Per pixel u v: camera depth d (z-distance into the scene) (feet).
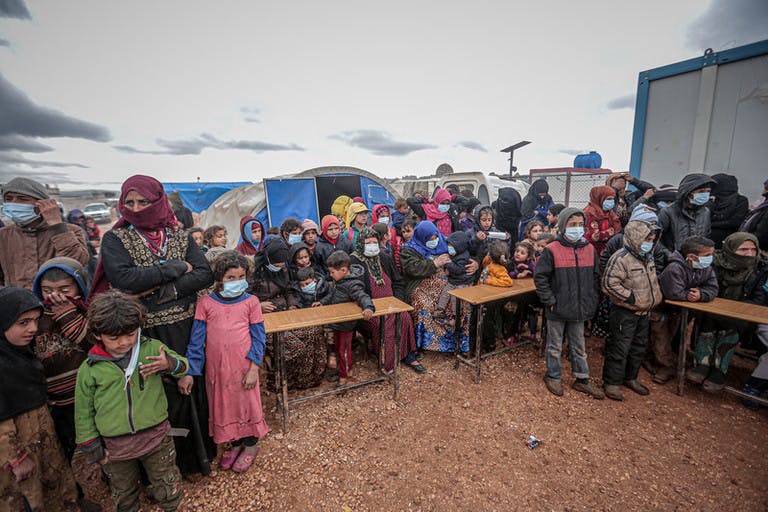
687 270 11.40
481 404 11.34
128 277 6.86
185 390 7.62
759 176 14.33
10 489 5.84
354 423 10.40
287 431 9.98
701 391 12.01
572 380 12.83
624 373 11.71
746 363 13.75
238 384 8.20
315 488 8.15
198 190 41.04
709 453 9.24
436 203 19.88
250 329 8.44
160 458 6.67
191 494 7.98
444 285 14.16
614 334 11.48
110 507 7.75
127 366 6.16
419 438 9.78
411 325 13.09
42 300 7.02
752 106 14.26
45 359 6.86
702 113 15.47
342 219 24.76
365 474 8.55
